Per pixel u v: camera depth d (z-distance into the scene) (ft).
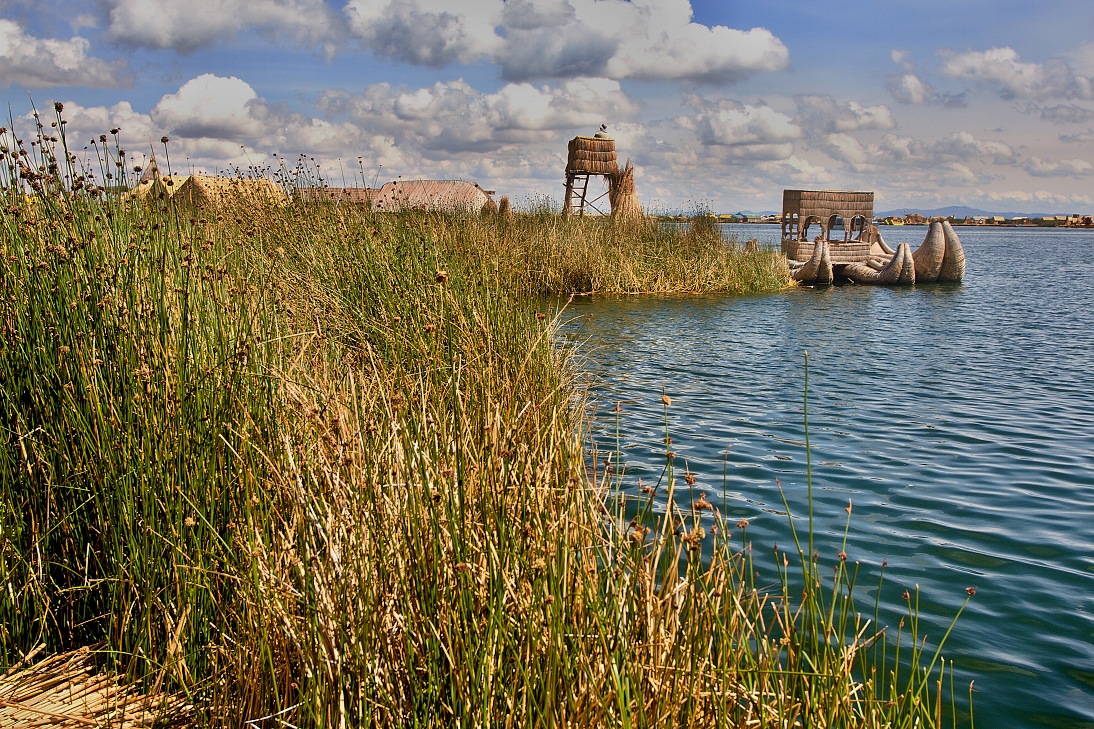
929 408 28.99
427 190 83.61
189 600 10.74
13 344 13.26
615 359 37.27
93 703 10.28
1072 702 11.37
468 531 9.91
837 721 9.30
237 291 16.37
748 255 73.67
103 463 12.01
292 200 34.60
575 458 14.30
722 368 35.65
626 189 82.07
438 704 8.87
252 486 11.55
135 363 12.93
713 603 9.62
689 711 8.55
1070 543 16.98
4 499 12.26
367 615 9.19
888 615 13.67
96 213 17.34
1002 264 120.78
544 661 8.78
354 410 12.71
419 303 21.91
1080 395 31.32
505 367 20.02
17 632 11.49
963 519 18.31
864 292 72.28
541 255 61.46
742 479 20.56
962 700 11.36
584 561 9.91
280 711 9.04
